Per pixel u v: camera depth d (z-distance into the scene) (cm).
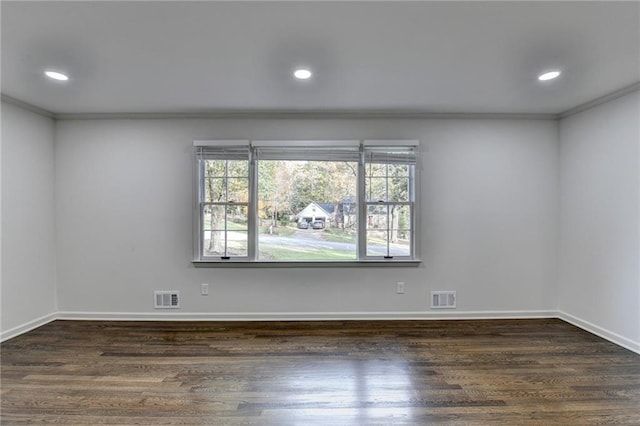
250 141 385
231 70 267
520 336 344
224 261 390
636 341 304
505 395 236
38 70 266
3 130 330
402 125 391
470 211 395
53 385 248
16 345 320
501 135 395
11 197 339
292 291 395
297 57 245
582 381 254
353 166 396
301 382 253
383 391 241
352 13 189
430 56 244
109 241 390
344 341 331
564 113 384
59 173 389
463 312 397
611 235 328
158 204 390
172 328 367
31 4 178
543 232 397
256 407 222
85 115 384
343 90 313
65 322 382
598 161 342
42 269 373
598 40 220
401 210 398
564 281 390
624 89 308
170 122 389
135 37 215
